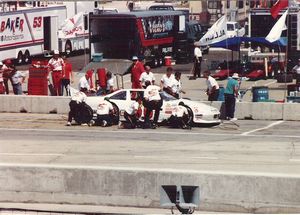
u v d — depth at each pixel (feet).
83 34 192.85
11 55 209.87
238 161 89.10
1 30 205.05
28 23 216.54
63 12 230.48
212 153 94.58
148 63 198.90
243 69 178.09
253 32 182.50
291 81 171.94
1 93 141.69
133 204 74.13
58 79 138.72
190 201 54.54
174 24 211.41
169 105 115.55
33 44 219.41
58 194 75.72
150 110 113.91
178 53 214.07
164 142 102.99
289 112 123.44
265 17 180.75
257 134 109.91
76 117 118.42
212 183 72.38
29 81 139.33
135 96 117.08
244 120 123.75
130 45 190.60
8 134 110.73
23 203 76.43
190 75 189.37
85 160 90.17
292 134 109.91
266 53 181.57
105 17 192.03
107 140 104.68
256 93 129.29
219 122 118.11
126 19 191.72
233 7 278.05
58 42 229.04
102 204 74.74
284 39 172.04
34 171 76.28
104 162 88.89
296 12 172.14
